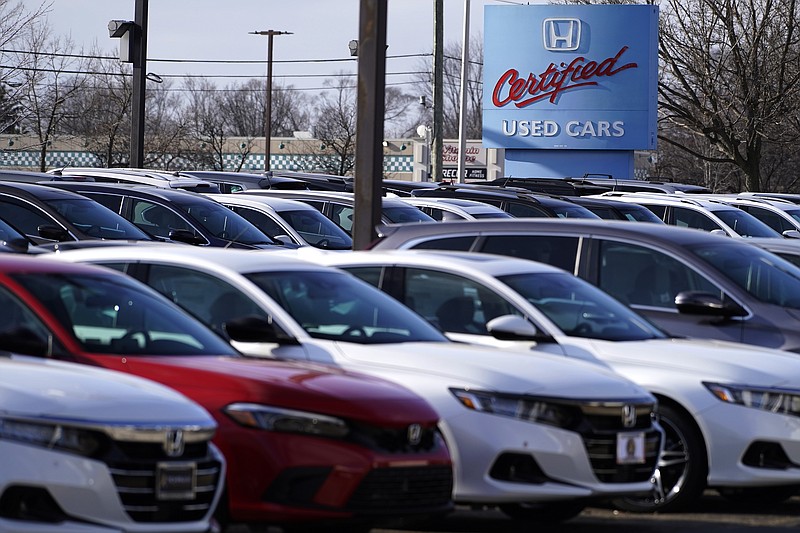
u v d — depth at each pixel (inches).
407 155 7770.7
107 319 808.9
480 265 1054.4
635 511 1007.0
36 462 610.2
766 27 4753.9
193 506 661.9
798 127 4911.4
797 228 2677.2
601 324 1033.5
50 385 645.3
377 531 930.1
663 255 1169.4
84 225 1886.1
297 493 745.6
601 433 877.8
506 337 962.7
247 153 7672.2
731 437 968.9
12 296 790.5
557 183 3009.4
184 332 839.7
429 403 830.5
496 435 850.8
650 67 4133.9
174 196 2082.9
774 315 1122.7
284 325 908.0
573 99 4165.8
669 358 993.5
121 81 6437.0
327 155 7864.2
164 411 659.4
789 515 1029.2
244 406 750.5
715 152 6998.0
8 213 1886.1
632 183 3218.5
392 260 1072.8
